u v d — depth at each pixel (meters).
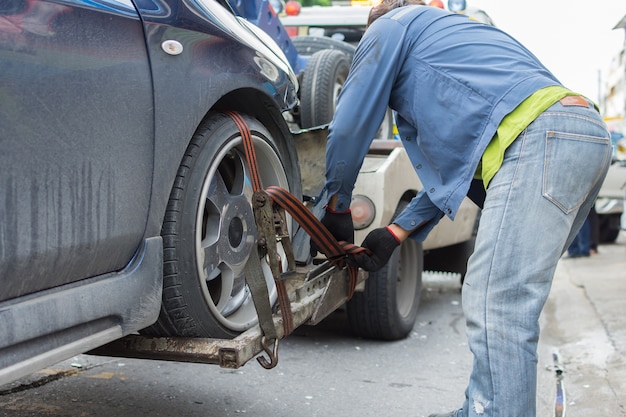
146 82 1.86
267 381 3.38
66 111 1.61
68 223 1.63
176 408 2.94
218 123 2.23
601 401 3.07
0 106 1.45
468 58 2.06
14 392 3.01
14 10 1.50
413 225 2.44
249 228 2.45
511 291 1.85
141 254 1.89
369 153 4.02
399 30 2.14
